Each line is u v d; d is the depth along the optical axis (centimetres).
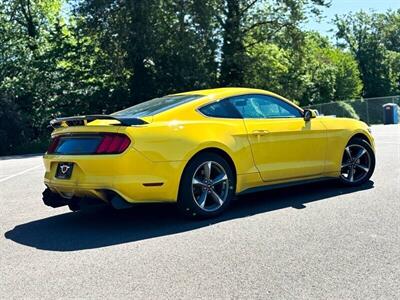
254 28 3241
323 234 484
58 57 2934
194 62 2944
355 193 675
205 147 560
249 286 361
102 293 360
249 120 612
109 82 3050
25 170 1272
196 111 578
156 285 370
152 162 525
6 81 2705
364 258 411
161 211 627
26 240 516
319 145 669
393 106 2981
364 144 727
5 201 765
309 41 3369
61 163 556
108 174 514
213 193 574
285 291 349
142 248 466
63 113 2844
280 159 629
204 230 520
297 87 3338
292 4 3109
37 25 3753
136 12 2853
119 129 520
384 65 6316
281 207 612
